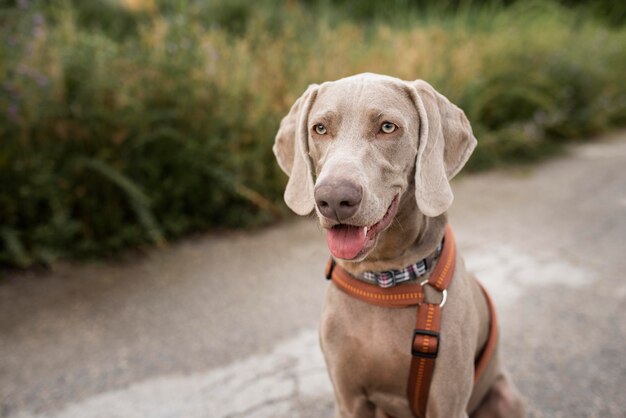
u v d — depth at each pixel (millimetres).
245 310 3920
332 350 2250
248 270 4527
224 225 5379
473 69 7676
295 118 2379
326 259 4715
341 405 2359
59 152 4578
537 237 5102
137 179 4914
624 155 7918
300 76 6004
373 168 1963
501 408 2602
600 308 3854
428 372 2080
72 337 3590
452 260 2195
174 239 5082
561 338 3518
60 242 4480
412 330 2113
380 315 2146
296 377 3189
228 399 3018
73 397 3039
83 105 4688
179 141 4992
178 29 5496
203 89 5191
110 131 4777
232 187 5137
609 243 4934
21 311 3854
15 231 4340
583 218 5559
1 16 5070
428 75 6844
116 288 4219
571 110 9055
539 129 8023
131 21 7508
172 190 5035
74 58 4797
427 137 2084
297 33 7840
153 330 3678
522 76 8422
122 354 3420
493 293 4109
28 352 3426
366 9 10945
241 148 5500
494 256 4711
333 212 1842
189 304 4008
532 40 9398
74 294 4102
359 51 7223
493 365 2551
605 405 2902
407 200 2111
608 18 14141
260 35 6617
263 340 3559
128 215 5023
